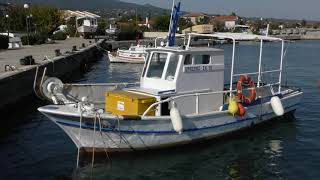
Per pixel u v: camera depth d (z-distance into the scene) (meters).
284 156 12.45
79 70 36.75
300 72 35.66
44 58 28.38
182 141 12.51
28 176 10.77
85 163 11.59
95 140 11.52
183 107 12.60
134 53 44.22
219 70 13.48
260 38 14.76
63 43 55.75
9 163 11.67
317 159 12.23
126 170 11.14
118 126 11.32
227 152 12.63
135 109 11.84
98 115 11.03
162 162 11.70
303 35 137.50
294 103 16.88
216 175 10.99
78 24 82.75
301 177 10.91
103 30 88.75
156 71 12.86
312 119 17.03
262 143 13.55
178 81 12.38
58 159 11.99
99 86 14.21
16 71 20.50
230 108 13.15
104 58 51.59
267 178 10.86
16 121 16.38
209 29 16.58
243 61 44.91
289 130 15.19
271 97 15.30
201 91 13.02
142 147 11.98
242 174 11.09
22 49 41.59
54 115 11.21
